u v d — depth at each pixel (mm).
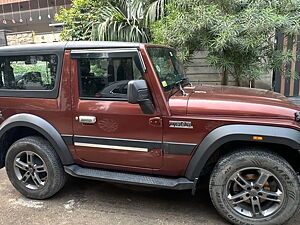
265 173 2414
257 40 3912
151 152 2650
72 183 3576
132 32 5633
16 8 12297
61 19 7238
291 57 4508
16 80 3031
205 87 3227
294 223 2625
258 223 2482
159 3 5395
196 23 3986
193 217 2773
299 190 2363
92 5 6910
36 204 3070
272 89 5871
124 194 3279
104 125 2730
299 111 2365
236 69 4449
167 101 2564
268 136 2293
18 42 7836
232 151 2541
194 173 2545
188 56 4656
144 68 2537
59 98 2838
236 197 2521
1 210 2953
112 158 2818
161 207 2979
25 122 2959
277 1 4094
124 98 2648
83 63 2734
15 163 3164
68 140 2904
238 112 2402
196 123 2469
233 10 4375
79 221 2727
